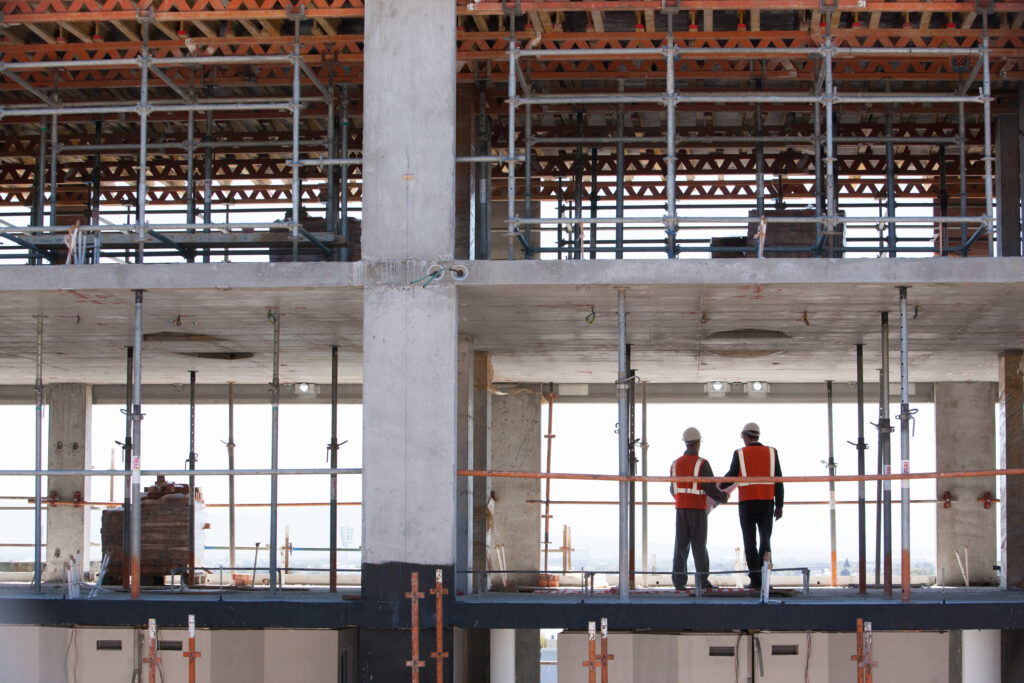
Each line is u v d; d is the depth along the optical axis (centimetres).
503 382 2062
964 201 1379
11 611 1190
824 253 1395
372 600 1135
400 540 1138
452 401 1149
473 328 1457
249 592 1353
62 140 1777
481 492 1631
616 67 1479
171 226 1220
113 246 1394
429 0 1194
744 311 1318
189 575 1550
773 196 1883
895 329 1430
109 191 2034
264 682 1180
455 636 1238
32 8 1274
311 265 1176
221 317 1361
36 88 1500
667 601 1177
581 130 1501
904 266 1139
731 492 1409
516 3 1203
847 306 1275
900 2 1190
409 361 1156
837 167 1923
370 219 1176
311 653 1184
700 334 1499
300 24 1395
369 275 1170
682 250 1355
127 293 1206
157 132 1791
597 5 1205
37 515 1317
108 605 1177
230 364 1825
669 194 1199
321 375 2025
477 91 1545
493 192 1894
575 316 1360
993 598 1212
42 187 1516
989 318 1342
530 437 2020
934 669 1176
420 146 1180
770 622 1138
